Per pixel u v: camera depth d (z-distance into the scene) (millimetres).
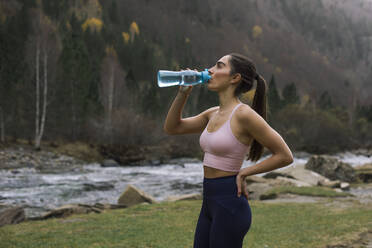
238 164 2199
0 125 37344
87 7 126750
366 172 21047
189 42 126312
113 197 14914
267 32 168750
